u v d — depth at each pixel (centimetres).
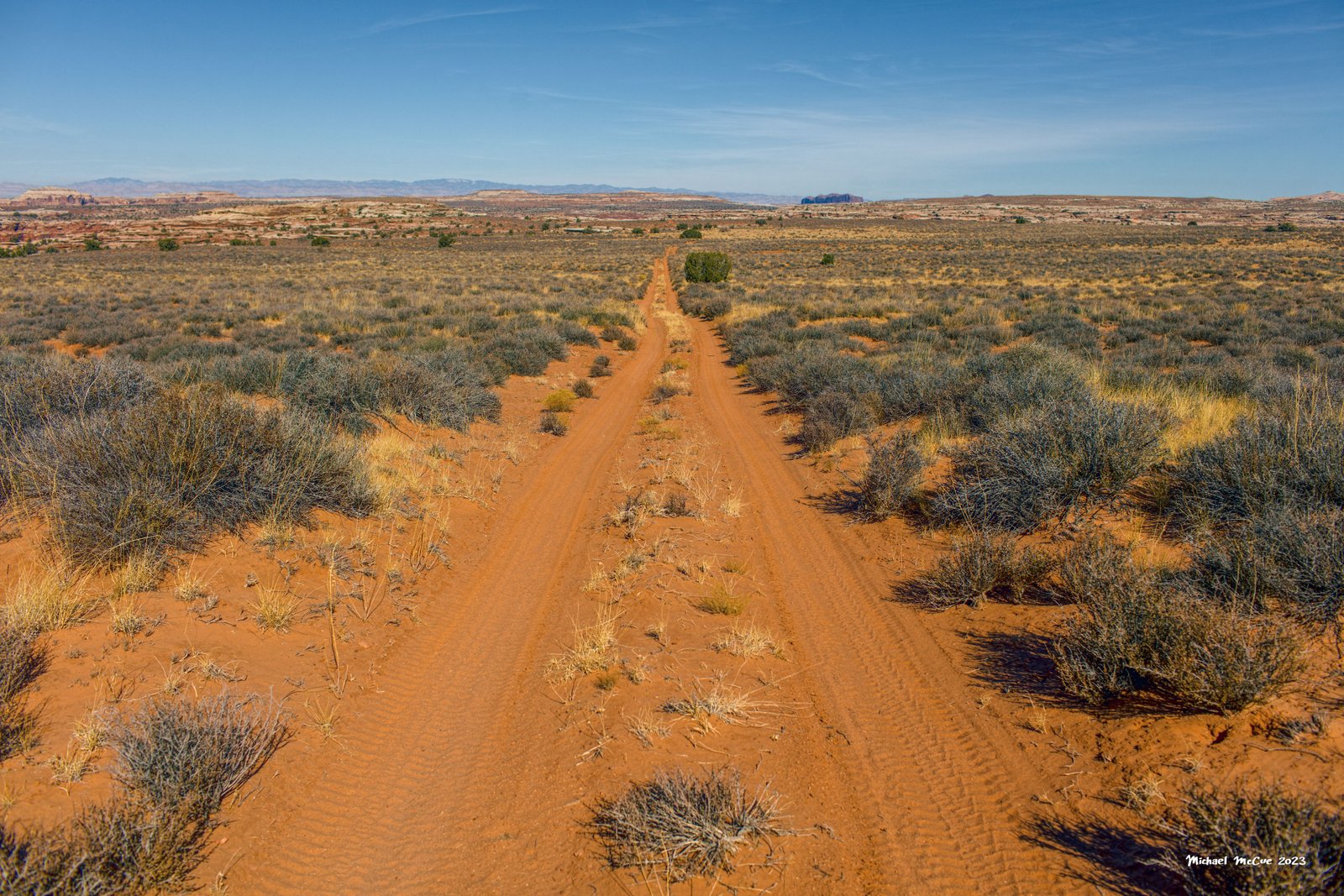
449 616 760
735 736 532
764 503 1112
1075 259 7906
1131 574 580
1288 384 1266
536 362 2361
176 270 7425
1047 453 858
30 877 337
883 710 571
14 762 426
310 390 1345
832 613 745
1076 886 380
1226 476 768
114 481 698
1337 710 445
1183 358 2077
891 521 967
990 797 462
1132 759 456
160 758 425
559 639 698
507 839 444
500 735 557
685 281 6412
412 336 2791
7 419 894
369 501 941
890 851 423
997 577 713
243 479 805
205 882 392
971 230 14662
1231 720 463
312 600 704
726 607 735
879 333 2945
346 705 575
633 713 554
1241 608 529
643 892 391
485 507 1095
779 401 1905
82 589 608
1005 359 1627
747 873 404
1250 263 6744
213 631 606
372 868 427
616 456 1447
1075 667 525
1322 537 571
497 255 10612
